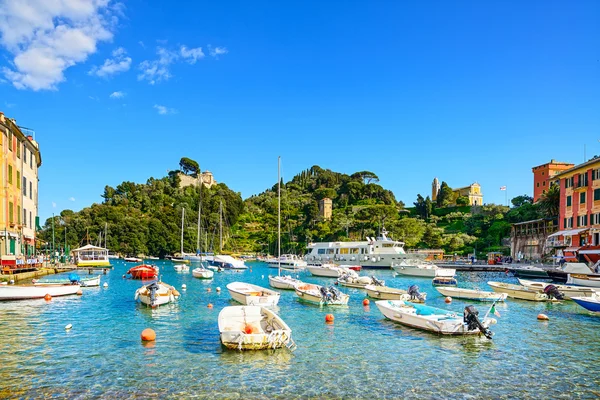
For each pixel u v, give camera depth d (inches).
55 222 4667.8
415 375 611.5
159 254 4891.7
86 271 2477.9
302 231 5521.7
